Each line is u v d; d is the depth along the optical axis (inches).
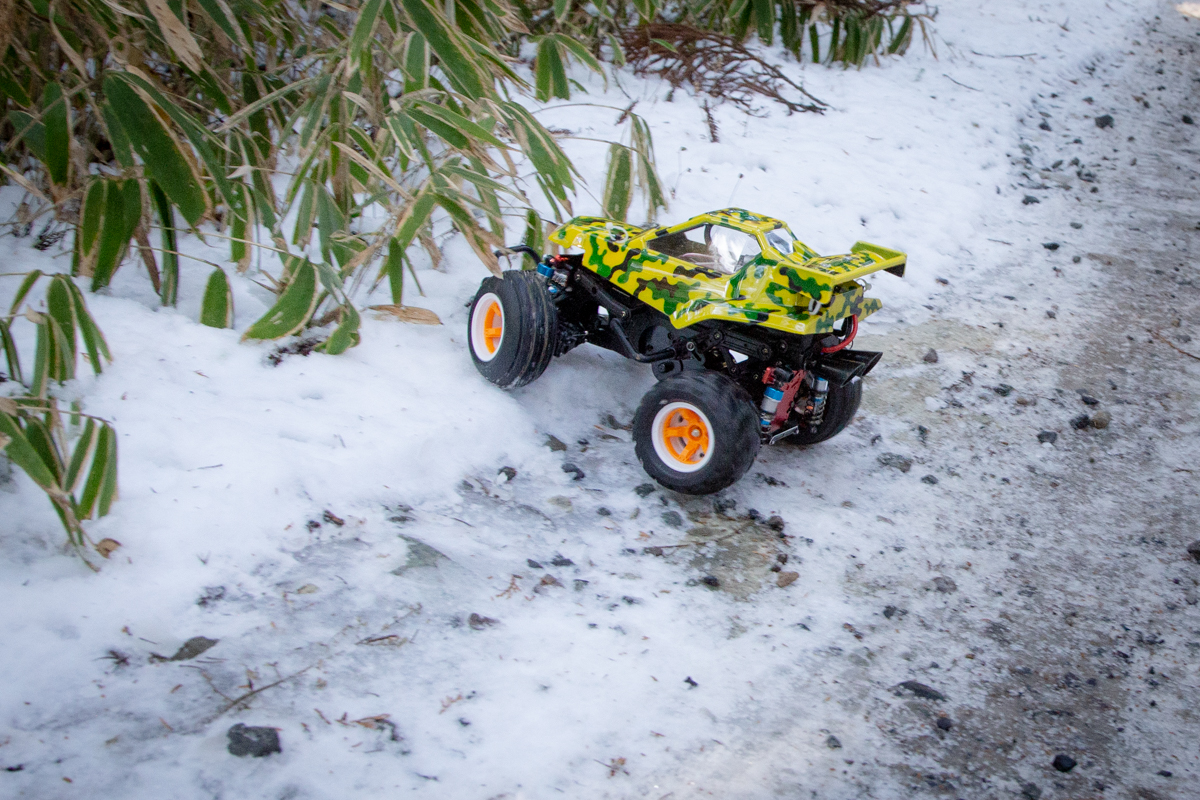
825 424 220.5
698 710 148.8
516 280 218.7
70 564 150.5
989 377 270.4
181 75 265.4
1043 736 153.0
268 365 212.8
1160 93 538.9
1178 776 147.0
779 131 400.2
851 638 170.6
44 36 233.6
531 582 171.9
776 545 194.7
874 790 138.8
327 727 133.2
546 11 404.2
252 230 265.0
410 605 159.2
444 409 212.8
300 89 279.1
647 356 223.0
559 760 135.1
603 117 371.2
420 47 234.8
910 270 326.0
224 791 120.8
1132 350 290.5
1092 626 179.9
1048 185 410.0
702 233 213.6
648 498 205.0
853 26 478.6
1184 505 220.4
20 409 149.7
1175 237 371.9
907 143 410.9
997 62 534.6
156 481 168.1
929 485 222.2
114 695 131.9
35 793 116.1
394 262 225.8
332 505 177.6
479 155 230.4
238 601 152.9
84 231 204.2
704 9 459.2
